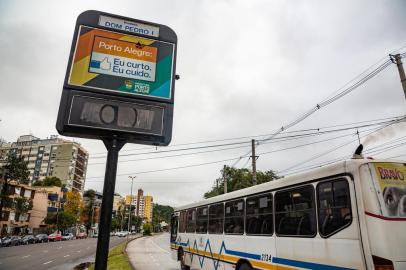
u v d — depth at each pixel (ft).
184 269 50.14
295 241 24.27
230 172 143.54
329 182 21.79
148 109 24.08
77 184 376.89
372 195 19.04
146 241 177.99
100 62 24.04
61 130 22.04
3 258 77.46
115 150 22.76
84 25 24.54
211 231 40.63
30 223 238.07
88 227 323.98
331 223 21.11
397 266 17.74
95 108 22.90
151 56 25.43
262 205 29.45
